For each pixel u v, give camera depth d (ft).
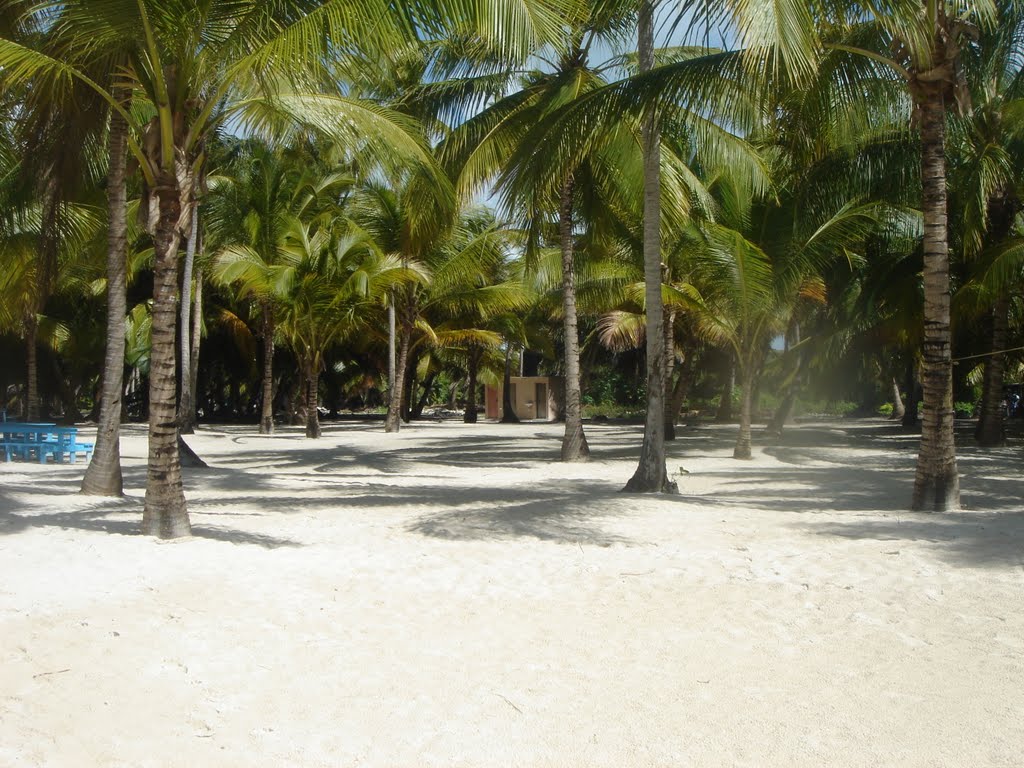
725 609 17.57
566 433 55.72
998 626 15.92
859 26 32.09
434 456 61.00
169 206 24.64
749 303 50.19
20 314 57.41
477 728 11.59
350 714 12.09
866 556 21.86
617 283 71.41
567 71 46.44
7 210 43.06
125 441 75.15
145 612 17.02
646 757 10.67
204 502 34.81
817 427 101.71
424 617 17.16
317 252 78.02
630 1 31.50
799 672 13.74
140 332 98.22
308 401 82.38
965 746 10.87
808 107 32.60
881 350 80.28
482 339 103.65
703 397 145.07
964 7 28.12
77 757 10.62
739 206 51.34
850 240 51.67
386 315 98.27
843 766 10.37
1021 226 65.92
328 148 56.95
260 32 23.18
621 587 19.52
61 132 33.06
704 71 29.99
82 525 27.17
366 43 23.20
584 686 13.20
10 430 51.72
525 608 17.84
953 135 45.80
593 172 49.47
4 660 13.98
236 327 102.99
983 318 68.08
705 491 37.91
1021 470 46.21
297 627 16.31
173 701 12.52
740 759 10.59
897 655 14.48
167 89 24.06
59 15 23.84
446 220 42.78
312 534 26.61
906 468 49.34
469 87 52.75
